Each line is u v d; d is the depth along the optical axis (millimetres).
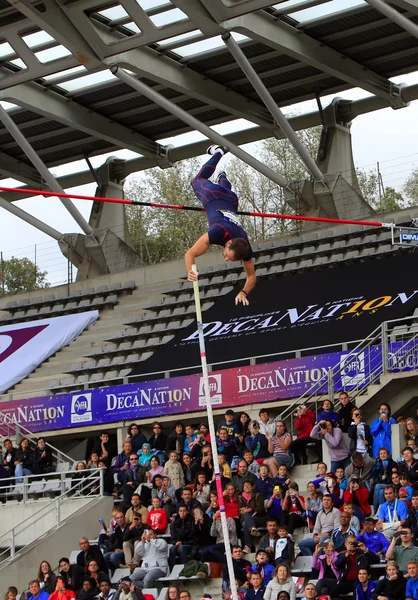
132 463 24844
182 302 35250
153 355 32531
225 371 27812
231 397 27609
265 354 29781
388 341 27656
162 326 34500
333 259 34125
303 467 23641
